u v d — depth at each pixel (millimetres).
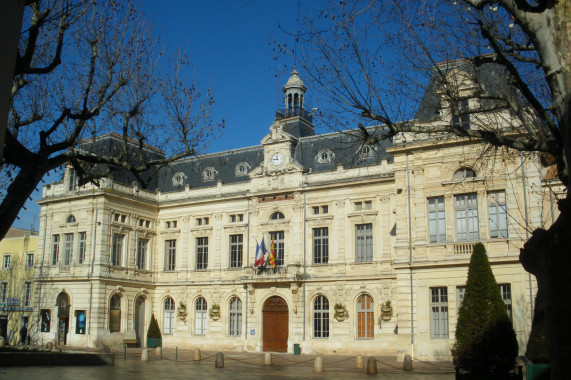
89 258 51094
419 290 36406
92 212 51875
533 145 15102
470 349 22734
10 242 60594
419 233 37094
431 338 35594
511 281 33969
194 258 54625
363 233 46969
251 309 50188
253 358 42125
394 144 38969
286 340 48531
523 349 32781
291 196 50156
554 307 8227
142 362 35969
